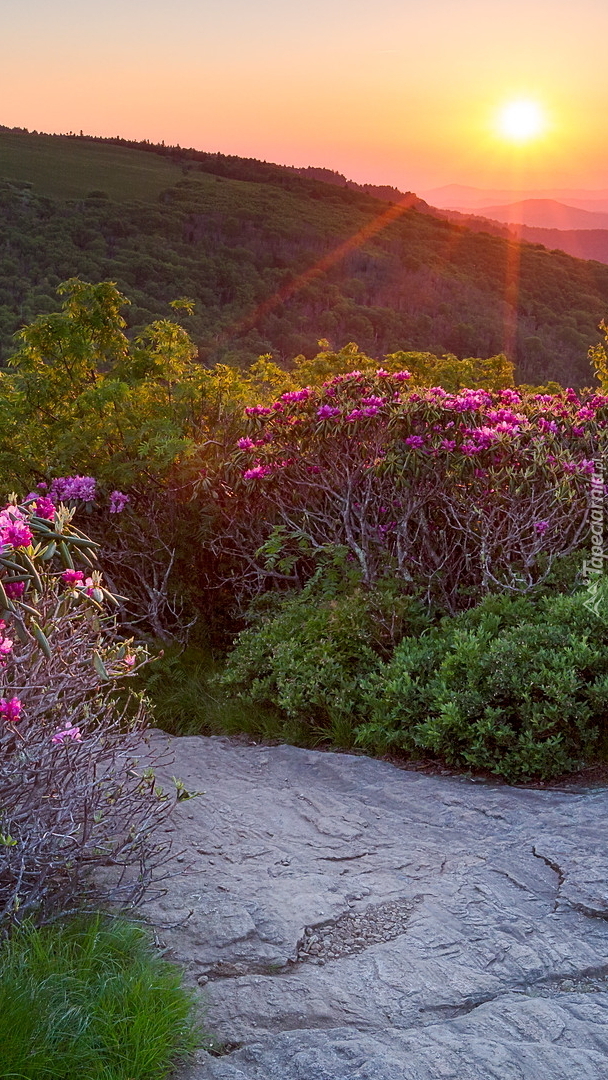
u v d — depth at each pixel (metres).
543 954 3.04
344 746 5.08
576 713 4.50
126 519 6.87
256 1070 2.43
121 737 3.46
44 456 7.26
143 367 7.73
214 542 7.07
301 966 2.98
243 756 5.02
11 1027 2.31
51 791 3.05
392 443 6.23
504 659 4.76
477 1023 2.62
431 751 4.88
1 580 2.70
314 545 6.75
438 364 10.83
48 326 7.64
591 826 3.89
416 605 5.94
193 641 6.77
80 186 153.50
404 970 2.94
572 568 6.06
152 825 3.36
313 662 5.49
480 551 6.27
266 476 6.55
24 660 3.09
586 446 6.60
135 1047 2.37
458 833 3.97
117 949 2.80
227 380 7.64
